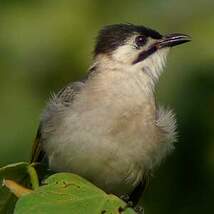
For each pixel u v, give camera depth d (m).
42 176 10.92
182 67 13.77
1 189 9.26
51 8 15.16
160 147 11.08
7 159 13.87
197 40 14.23
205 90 13.67
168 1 15.12
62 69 14.97
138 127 10.84
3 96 14.64
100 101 10.88
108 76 11.30
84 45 14.97
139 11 15.16
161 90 13.60
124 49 11.59
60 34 14.98
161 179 13.52
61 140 10.84
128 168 10.88
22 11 15.17
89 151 10.70
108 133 10.70
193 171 13.53
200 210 13.53
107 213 8.53
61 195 8.52
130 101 10.95
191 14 14.90
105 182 10.96
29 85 14.86
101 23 15.14
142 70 11.53
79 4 15.20
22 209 8.32
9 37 15.05
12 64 14.98
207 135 13.53
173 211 13.55
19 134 14.09
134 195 11.45
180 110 13.53
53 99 11.30
